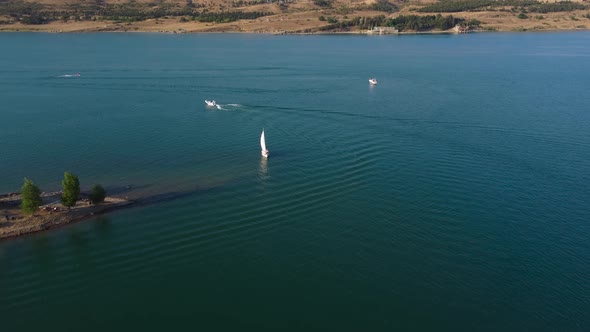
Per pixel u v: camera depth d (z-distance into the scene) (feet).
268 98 573.33
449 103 549.95
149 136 442.50
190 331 215.72
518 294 234.99
